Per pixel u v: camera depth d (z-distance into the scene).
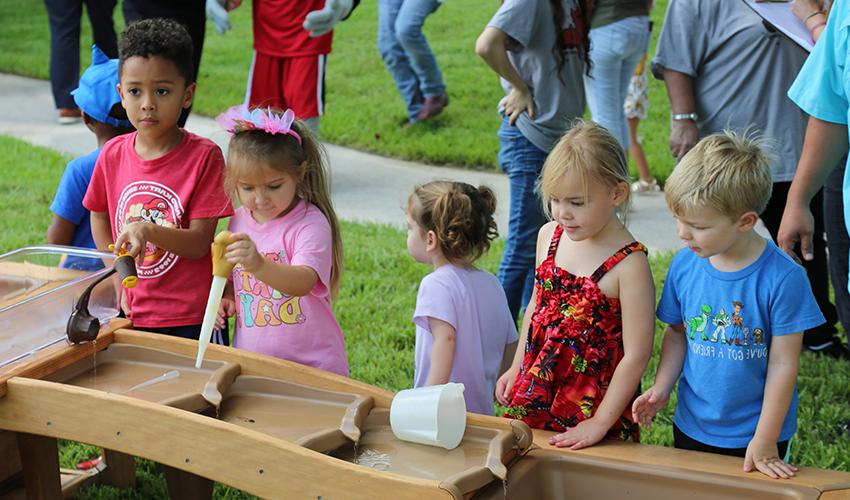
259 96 6.63
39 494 2.83
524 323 2.88
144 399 2.59
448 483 2.12
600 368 2.68
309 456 2.22
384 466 2.36
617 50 5.97
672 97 4.16
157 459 2.40
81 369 2.78
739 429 2.56
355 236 6.09
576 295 2.67
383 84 9.97
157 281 3.26
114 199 3.28
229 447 2.30
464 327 2.92
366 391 2.63
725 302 2.51
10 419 2.54
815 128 2.99
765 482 2.25
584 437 2.51
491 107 8.98
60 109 9.00
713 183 2.35
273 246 3.03
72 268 2.95
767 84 3.99
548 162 2.61
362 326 4.74
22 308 2.72
